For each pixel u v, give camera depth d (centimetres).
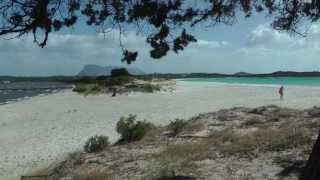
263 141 1540
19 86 17062
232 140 1667
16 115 4591
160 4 698
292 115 2372
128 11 704
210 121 2348
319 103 4050
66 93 8644
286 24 827
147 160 1478
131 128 2034
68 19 688
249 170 1241
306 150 1390
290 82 13750
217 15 773
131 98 6550
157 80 12838
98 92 7762
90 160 1596
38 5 647
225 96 6300
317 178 736
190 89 8756
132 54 709
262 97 5628
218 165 1316
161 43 720
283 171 1205
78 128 3194
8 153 2291
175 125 2098
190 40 729
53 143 2539
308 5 806
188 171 1266
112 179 1293
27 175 1642
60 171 1530
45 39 671
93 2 702
